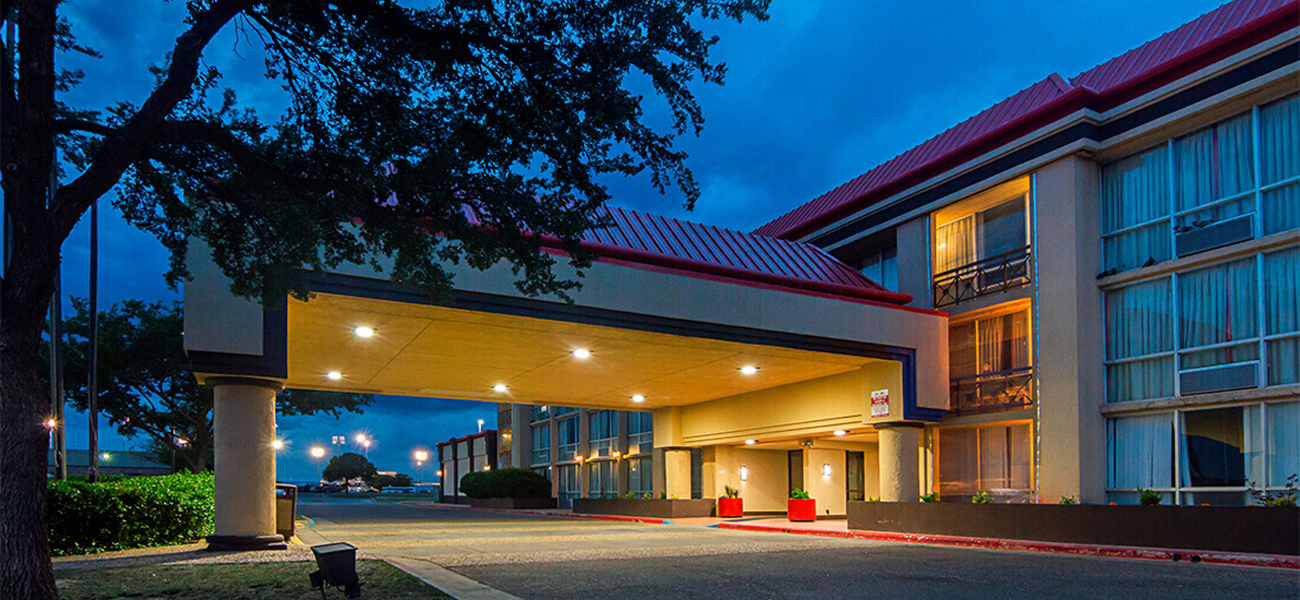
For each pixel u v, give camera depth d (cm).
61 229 652
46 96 646
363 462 10838
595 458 3794
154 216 931
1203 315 1558
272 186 830
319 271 940
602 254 1638
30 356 621
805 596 870
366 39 830
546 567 1131
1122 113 1697
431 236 944
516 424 4719
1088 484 1667
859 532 1812
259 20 832
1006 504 1584
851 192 2512
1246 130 1519
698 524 2355
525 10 796
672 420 2850
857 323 1861
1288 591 898
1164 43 1745
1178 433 1573
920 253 2138
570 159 855
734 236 2022
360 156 859
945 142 2200
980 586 946
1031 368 1809
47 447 624
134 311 2941
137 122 689
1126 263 1711
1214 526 1280
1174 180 1631
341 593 808
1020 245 1894
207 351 1254
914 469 1916
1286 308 1429
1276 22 1437
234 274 920
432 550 1396
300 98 879
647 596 868
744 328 1719
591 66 799
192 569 1009
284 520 1522
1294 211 1432
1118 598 855
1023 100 1980
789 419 2303
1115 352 1709
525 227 931
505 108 831
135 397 3053
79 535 1239
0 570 589
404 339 1706
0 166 639
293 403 3375
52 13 660
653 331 1617
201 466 3166
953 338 2069
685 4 764
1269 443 1430
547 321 1520
